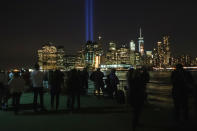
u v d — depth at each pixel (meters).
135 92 8.64
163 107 12.13
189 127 8.53
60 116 11.06
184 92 9.15
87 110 12.19
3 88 13.35
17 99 11.99
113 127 8.93
